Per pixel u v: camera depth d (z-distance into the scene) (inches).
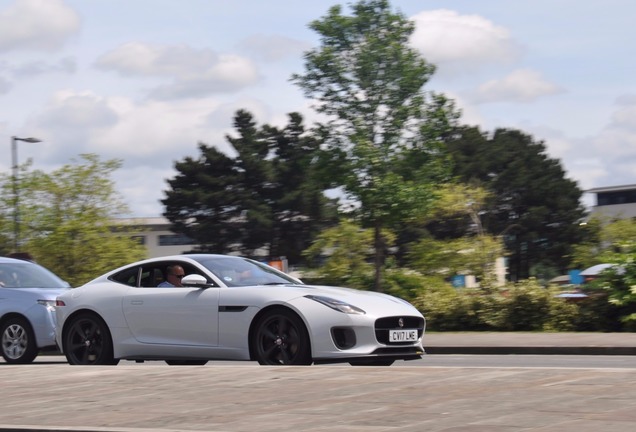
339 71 1831.9
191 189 3951.8
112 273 666.8
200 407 398.3
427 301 1244.5
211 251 3939.5
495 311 1190.3
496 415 350.3
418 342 603.5
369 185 1840.6
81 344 657.0
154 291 635.5
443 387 422.6
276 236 3978.8
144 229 1937.7
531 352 888.9
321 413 371.6
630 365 695.7
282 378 468.8
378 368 494.0
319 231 3941.9
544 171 4202.8
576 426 322.7
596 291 1150.3
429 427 333.4
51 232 1845.5
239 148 3978.8
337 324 569.3
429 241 2007.9
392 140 1844.2
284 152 4015.8
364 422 349.1
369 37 1830.7
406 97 1868.8
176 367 532.1
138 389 455.8
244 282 623.2
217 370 506.6
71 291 669.9
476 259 2009.1
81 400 432.1
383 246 1868.8
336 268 1855.3
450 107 1881.2
